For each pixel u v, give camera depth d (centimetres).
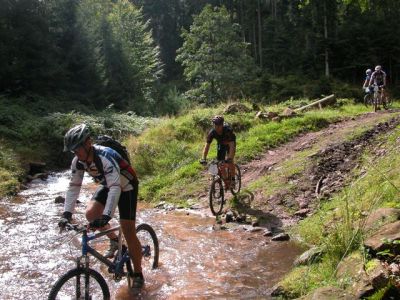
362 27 4806
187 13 6738
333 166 970
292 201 872
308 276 491
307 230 713
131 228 496
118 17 4303
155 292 514
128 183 481
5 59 2325
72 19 2886
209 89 3400
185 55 3584
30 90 2447
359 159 971
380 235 470
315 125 1409
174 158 1304
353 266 447
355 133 1148
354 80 4734
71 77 2806
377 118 1351
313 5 5019
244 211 875
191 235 750
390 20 4812
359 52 4775
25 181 1345
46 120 1933
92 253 460
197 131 1520
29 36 2453
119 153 478
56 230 785
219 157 918
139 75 3694
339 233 543
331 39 4734
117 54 3397
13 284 543
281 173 1002
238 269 588
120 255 503
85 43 2897
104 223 418
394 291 373
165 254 648
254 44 5494
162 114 3027
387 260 429
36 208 976
